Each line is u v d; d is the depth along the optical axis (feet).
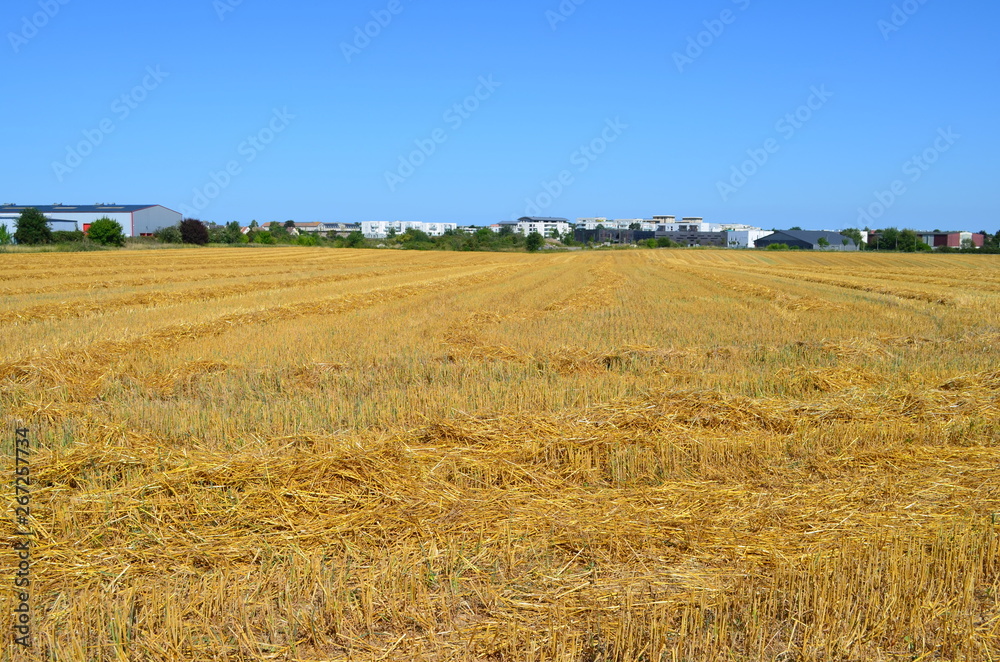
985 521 19.71
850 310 68.08
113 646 14.20
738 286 100.17
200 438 26.43
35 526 19.24
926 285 108.17
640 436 25.80
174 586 16.47
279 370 38.55
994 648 14.61
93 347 42.24
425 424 27.37
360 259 219.20
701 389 31.42
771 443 25.71
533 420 27.17
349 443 24.57
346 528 19.42
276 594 16.15
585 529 19.40
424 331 53.62
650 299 83.15
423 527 19.54
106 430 26.22
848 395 32.42
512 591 16.49
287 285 104.73
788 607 15.71
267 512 20.39
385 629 15.16
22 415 29.30
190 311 64.69
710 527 19.65
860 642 14.57
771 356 43.78
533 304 76.38
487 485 22.63
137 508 20.20
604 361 42.78
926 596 15.71
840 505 21.08
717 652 14.16
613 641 14.57
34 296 81.15
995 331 54.03
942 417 29.17
